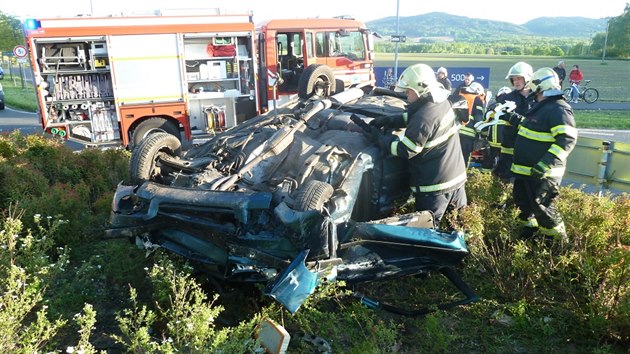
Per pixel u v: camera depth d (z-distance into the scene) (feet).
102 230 17.61
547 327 12.65
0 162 20.97
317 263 11.75
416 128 14.66
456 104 21.75
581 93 71.67
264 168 15.65
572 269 14.61
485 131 21.74
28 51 31.45
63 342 12.08
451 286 14.83
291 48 40.96
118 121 33.71
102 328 12.66
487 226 16.69
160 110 34.53
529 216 16.38
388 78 49.88
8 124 52.24
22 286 12.48
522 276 14.46
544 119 15.20
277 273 12.19
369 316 12.88
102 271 15.16
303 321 11.87
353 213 15.62
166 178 16.17
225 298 13.70
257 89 37.17
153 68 33.81
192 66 35.35
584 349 12.23
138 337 10.28
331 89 27.63
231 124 36.83
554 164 14.88
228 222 12.98
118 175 23.13
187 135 35.58
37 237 14.73
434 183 15.33
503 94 21.58
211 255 12.98
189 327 10.28
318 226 11.78
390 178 16.33
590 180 22.91
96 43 32.68
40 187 19.54
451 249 12.94
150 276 12.44
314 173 14.62
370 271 13.35
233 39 35.65
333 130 17.65
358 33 42.32
